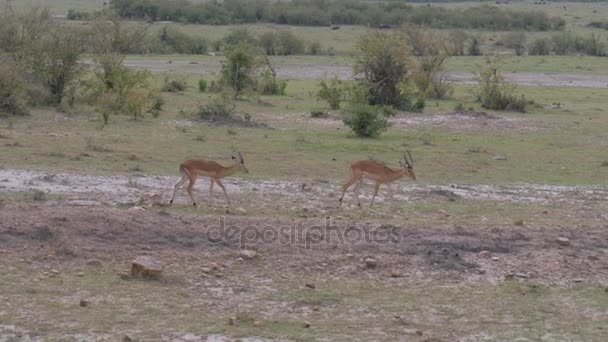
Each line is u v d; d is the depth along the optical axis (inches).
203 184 805.9
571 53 3179.1
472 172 954.7
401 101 1526.8
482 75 1740.9
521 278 583.5
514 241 645.9
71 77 1385.3
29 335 443.2
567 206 799.7
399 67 1547.7
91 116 1248.8
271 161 956.0
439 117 1434.5
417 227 654.5
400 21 4111.7
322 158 994.7
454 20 4237.2
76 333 449.1
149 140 1057.5
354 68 1616.6
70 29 1531.7
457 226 666.2
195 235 609.9
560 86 2075.5
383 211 734.5
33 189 730.2
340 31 3786.9
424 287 559.2
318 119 1363.2
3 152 898.1
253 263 579.2
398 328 485.1
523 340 478.0
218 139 1096.2
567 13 5300.2
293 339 458.6
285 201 754.8
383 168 746.8
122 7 3715.6
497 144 1171.3
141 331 457.4
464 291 555.8
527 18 4239.7
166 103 1464.1
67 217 602.2
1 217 591.8
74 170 829.8
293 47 2842.0
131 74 1406.3
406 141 1163.3
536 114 1523.1
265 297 526.0
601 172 989.2
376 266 585.3
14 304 482.3
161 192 756.6
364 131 1180.5
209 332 461.7
